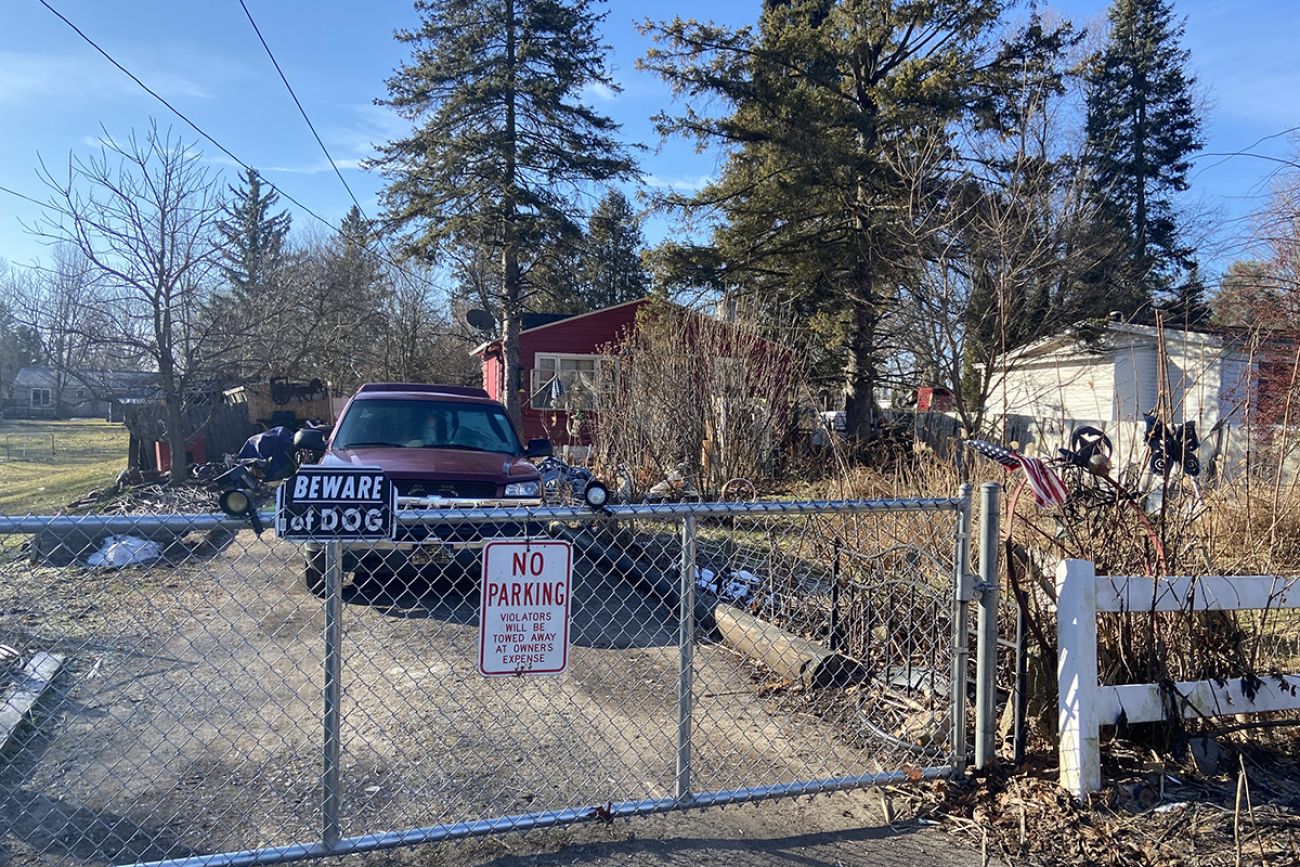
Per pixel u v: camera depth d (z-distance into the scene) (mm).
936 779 3867
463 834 3213
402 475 6859
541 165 22062
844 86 19656
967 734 4254
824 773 4031
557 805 3641
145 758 3980
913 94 17594
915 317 14594
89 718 4402
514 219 21578
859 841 3441
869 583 5375
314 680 5023
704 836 3441
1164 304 16734
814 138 17609
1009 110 17078
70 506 12164
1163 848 3389
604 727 4512
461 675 5184
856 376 19047
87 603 6391
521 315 23422
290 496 3055
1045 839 3436
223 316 16094
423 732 4355
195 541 8812
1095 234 14836
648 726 4551
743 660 5617
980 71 18094
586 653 5750
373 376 34156
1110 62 29625
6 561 7059
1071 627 3766
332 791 3088
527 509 3359
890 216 16266
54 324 15047
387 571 5855
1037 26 18297
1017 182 13836
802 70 18688
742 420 12211
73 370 15344
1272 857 3326
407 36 22234
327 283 28531
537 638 3348
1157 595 4062
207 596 6754
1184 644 4328
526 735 4367
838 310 19359
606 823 3494
